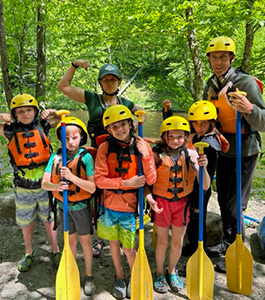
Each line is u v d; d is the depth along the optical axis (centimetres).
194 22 460
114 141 233
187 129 233
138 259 229
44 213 273
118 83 271
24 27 813
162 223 241
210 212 323
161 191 239
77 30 680
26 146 262
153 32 528
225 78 260
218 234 306
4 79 481
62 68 841
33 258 286
